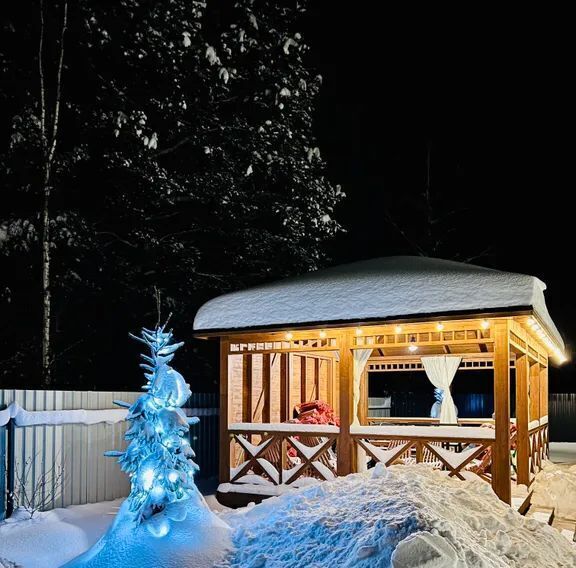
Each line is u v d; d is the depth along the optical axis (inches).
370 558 219.8
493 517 281.3
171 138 693.3
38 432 354.3
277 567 237.6
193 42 655.1
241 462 482.3
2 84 590.6
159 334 301.7
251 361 500.4
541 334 446.3
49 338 596.4
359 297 393.7
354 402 457.4
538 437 539.5
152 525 267.0
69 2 594.2
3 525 317.4
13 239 596.1
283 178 762.2
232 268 754.8
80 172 655.1
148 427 281.6
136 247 690.8
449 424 577.9
